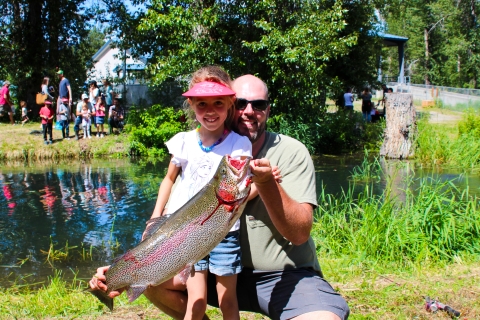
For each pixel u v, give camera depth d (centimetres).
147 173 1477
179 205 317
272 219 291
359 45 2564
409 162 1569
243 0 1816
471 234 696
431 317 438
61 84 1905
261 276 323
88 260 730
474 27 6106
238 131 335
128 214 997
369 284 527
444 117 2764
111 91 2153
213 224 269
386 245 649
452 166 1473
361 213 791
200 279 314
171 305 331
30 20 2434
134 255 279
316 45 1809
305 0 1827
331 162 1630
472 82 6306
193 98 307
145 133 1862
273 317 318
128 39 2252
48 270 687
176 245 274
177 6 1944
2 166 1631
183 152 326
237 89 331
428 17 6316
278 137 336
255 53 1870
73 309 471
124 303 484
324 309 296
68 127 1938
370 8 2555
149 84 2097
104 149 1838
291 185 317
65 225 919
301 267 322
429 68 6394
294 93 1822
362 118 2078
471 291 498
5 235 858
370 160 1647
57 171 1522
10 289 595
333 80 2014
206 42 1861
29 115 2369
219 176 264
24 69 2383
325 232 725
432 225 693
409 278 551
